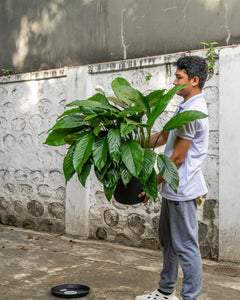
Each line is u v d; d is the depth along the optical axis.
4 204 5.68
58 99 5.12
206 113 2.59
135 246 4.46
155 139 2.89
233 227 3.79
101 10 4.96
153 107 2.67
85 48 5.11
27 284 3.24
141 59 4.40
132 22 4.70
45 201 5.24
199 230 4.03
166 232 2.71
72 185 4.89
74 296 2.95
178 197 2.52
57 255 4.11
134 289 3.15
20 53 5.79
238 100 3.76
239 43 3.95
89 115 2.46
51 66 5.45
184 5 4.30
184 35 4.31
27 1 5.70
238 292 3.11
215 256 3.94
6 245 4.49
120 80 2.81
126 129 2.35
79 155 2.44
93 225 4.78
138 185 2.57
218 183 3.92
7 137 5.64
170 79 4.24
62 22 5.33
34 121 5.36
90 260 3.94
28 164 5.41
